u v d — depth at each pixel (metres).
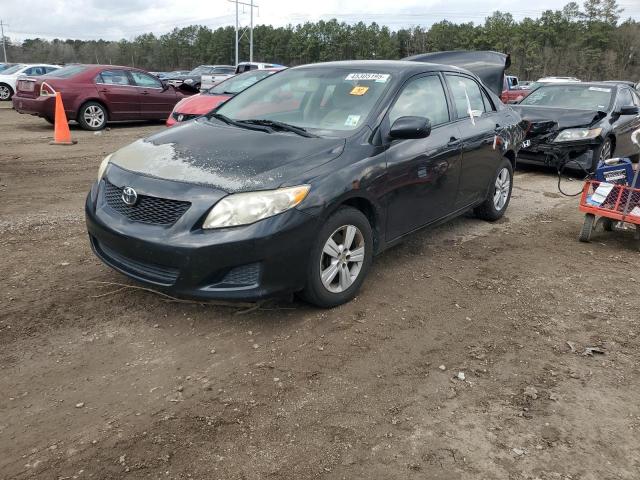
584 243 5.62
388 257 4.92
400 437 2.61
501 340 3.54
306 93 4.53
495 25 83.81
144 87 13.72
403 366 3.20
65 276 4.21
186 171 3.44
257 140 3.84
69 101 12.45
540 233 5.91
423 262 4.84
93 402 2.79
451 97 5.07
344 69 4.68
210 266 3.18
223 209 3.19
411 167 4.23
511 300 4.14
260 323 3.62
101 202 3.67
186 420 2.68
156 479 2.30
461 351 3.39
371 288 4.22
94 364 3.11
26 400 2.79
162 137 4.13
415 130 3.89
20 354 3.17
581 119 8.63
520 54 81.69
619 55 83.88
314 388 2.96
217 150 3.70
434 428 2.68
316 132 4.03
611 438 2.66
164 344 3.34
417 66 4.74
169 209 3.29
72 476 2.30
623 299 4.23
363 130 3.97
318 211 3.41
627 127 9.37
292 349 3.33
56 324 3.50
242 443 2.54
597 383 3.11
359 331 3.56
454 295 4.18
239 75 10.34
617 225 6.03
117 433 2.57
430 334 3.58
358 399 2.88
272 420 2.70
